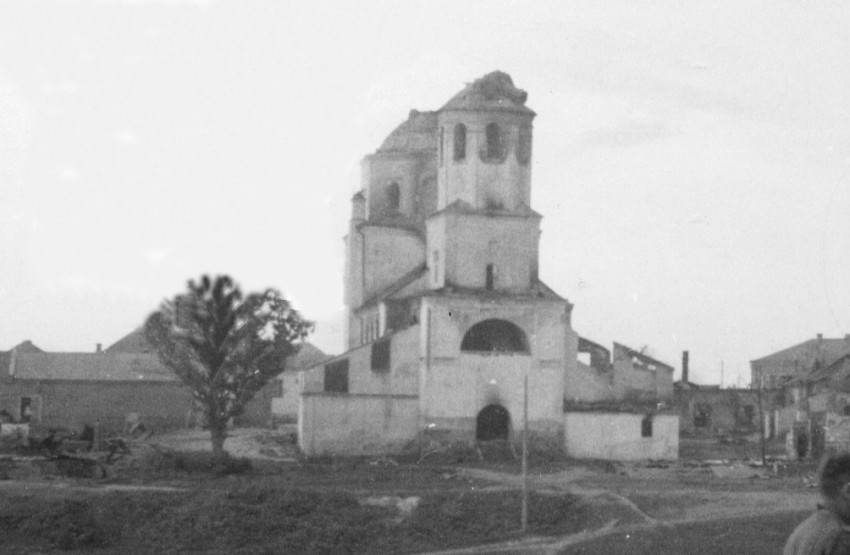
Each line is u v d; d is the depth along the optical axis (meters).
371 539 66.50
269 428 124.81
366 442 96.81
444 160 102.12
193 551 63.59
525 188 101.81
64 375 117.38
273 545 64.81
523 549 63.62
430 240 103.12
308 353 134.38
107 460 83.62
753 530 65.25
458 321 98.31
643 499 73.19
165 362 89.25
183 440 105.62
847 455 14.68
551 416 98.75
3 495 68.44
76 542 63.84
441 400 97.44
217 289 88.12
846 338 146.25
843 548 14.09
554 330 99.56
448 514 69.19
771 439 116.69
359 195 118.56
